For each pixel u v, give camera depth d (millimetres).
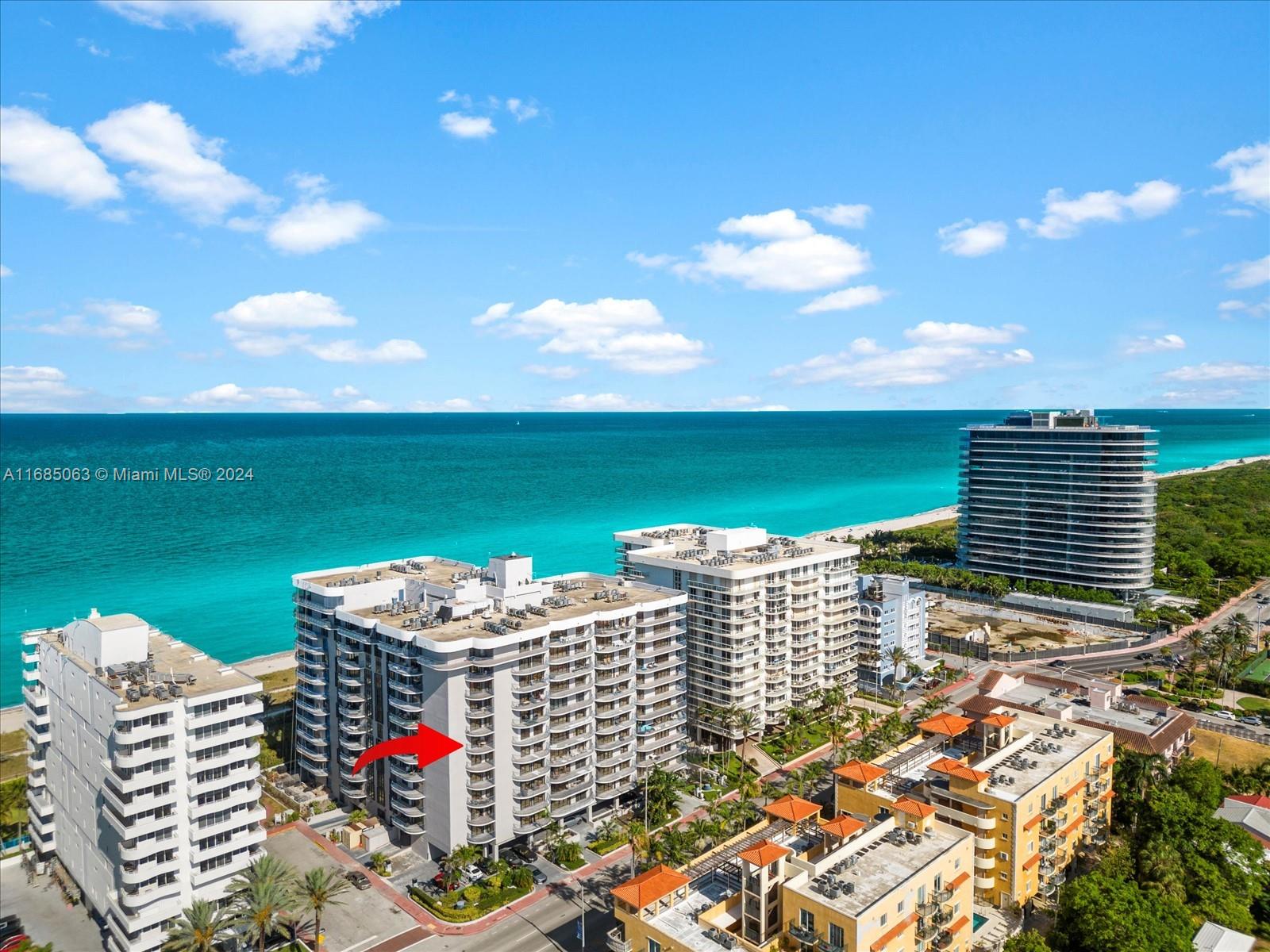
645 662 157375
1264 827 130125
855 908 87938
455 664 129625
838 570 196250
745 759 171375
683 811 150500
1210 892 110062
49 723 136375
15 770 173750
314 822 148375
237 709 115625
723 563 182375
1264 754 168875
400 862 136375
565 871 133000
